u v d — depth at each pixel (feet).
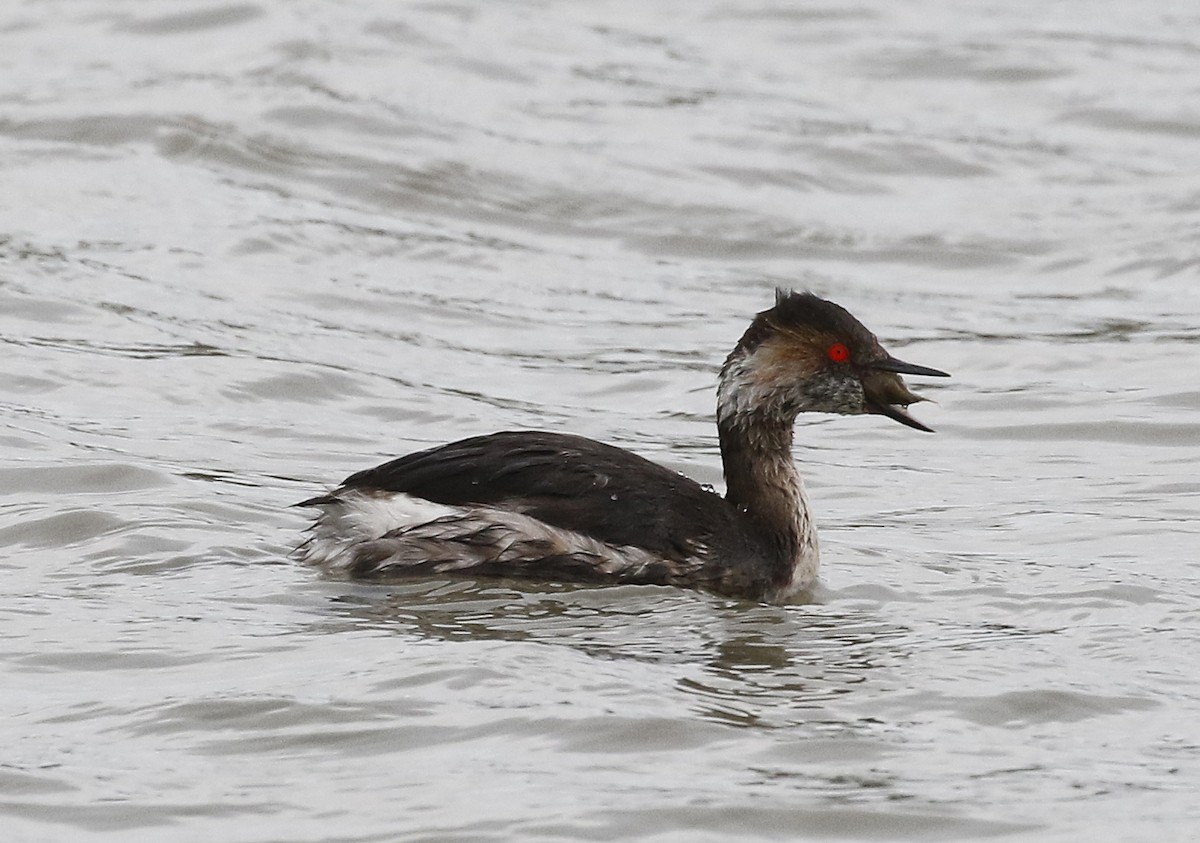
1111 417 56.95
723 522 42.22
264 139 79.10
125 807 30.12
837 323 43.29
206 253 68.74
